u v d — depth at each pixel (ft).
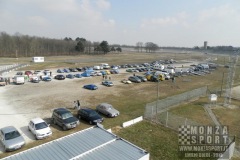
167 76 194.59
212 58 476.13
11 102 106.11
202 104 114.01
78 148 42.14
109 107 92.63
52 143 44.50
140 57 479.82
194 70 253.24
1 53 409.69
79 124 81.05
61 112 78.54
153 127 79.10
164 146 64.44
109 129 72.84
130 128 77.82
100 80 178.60
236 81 191.11
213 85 170.19
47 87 145.07
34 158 38.50
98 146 42.86
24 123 79.61
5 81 152.35
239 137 71.97
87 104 107.24
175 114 95.86
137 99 119.55
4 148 60.70
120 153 40.70
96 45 572.51
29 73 193.67
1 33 472.44
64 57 424.05
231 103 117.39
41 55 451.12
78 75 190.60
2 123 78.79
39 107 99.35
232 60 131.03
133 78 176.55
